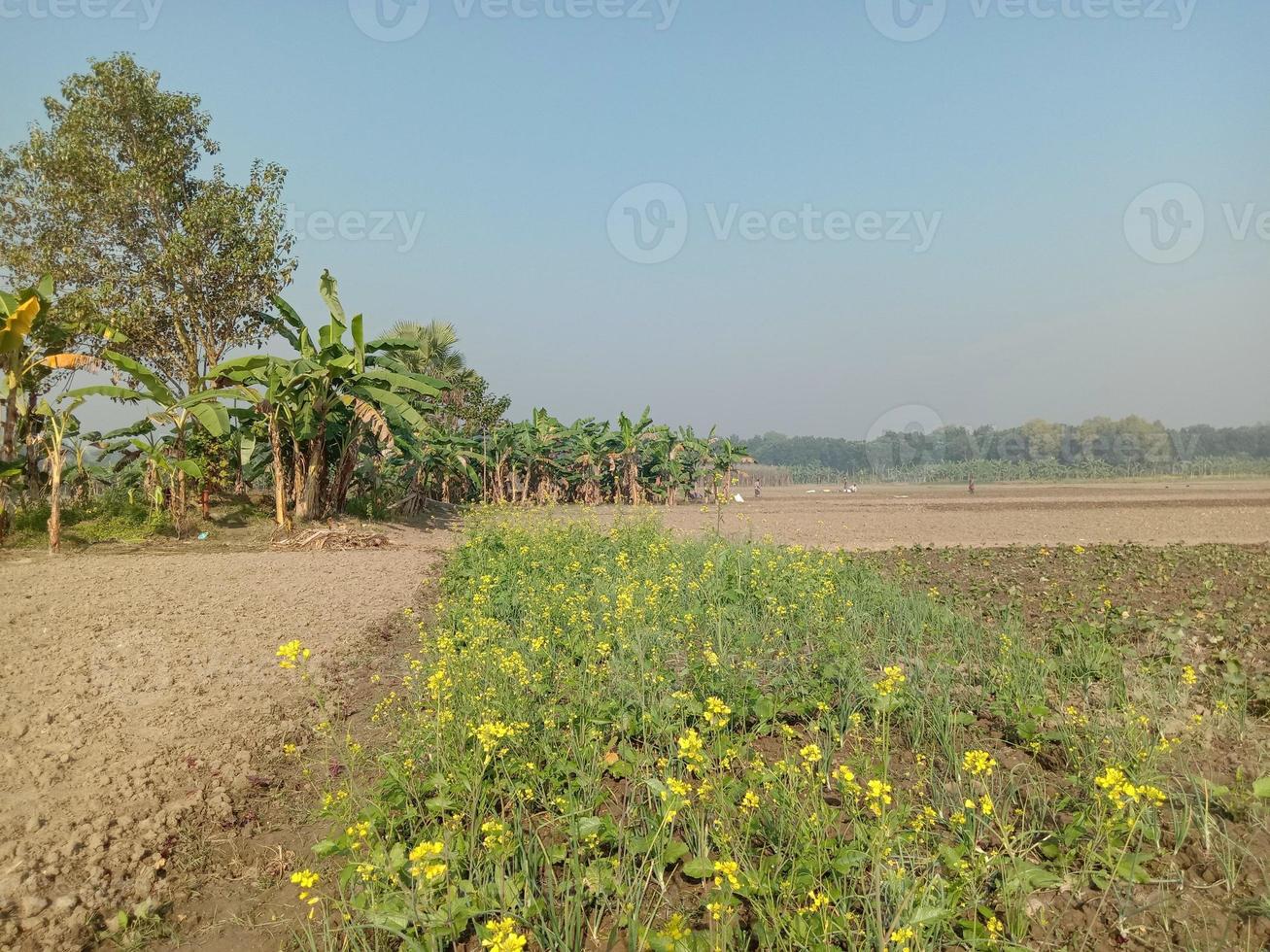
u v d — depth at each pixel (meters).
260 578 13.74
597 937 3.64
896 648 7.85
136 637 8.95
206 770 5.49
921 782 4.71
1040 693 6.37
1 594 11.72
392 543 19.91
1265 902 3.63
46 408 17.09
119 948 3.71
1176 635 7.83
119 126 23.06
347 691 7.30
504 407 42.41
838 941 3.48
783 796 4.44
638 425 42.81
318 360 20.42
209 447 20.78
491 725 4.58
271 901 4.11
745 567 10.98
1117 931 3.61
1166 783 4.88
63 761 5.58
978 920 3.67
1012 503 40.72
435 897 3.67
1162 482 84.50
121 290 23.31
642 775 4.81
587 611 8.85
